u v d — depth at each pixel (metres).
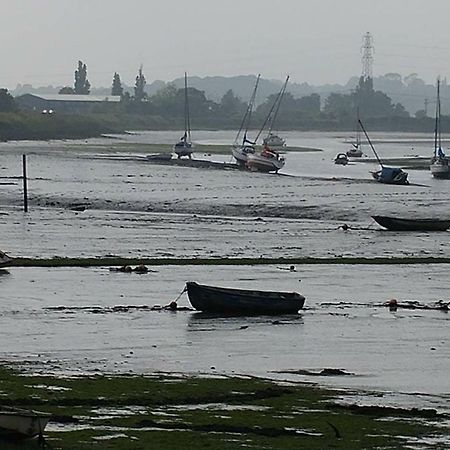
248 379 95.56
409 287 154.75
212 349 111.00
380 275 165.25
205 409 84.12
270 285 153.25
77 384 90.75
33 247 185.50
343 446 74.50
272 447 73.56
